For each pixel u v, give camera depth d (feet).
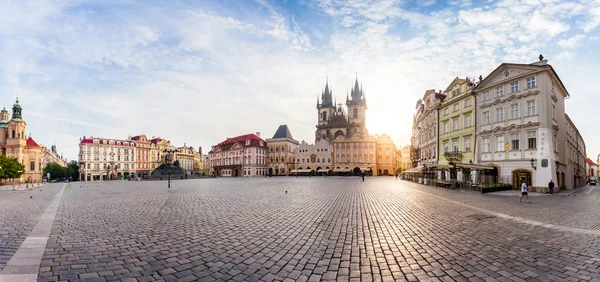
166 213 50.34
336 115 488.85
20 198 84.94
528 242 30.73
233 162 435.94
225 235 33.50
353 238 32.09
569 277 21.38
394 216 46.80
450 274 21.75
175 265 23.48
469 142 141.28
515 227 38.47
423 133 211.41
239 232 35.01
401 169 519.60
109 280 20.39
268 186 136.56
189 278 20.77
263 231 35.58
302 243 30.01
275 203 65.00
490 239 31.91
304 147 404.57
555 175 108.27
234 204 63.31
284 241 30.81
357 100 491.72
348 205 61.11
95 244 29.63
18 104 381.40
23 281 19.92
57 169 442.50
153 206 60.34
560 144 127.13
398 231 35.63
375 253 26.66
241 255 26.07
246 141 420.36
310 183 168.04
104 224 40.22
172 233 34.55
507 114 121.39
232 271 22.15
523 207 59.98
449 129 158.92
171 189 119.24
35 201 74.43
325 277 20.99
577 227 38.78
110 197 83.15
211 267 23.00
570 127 158.10
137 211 52.95
